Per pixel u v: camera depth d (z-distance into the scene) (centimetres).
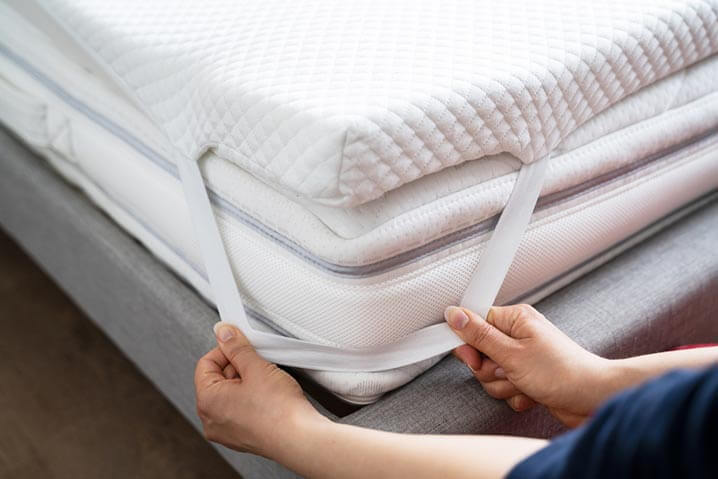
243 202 70
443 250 68
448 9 81
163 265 94
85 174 101
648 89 83
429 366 75
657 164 85
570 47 73
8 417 117
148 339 97
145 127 82
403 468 54
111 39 81
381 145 61
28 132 101
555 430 79
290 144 63
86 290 110
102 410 119
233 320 72
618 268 89
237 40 76
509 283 75
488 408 71
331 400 76
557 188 75
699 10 82
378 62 69
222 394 68
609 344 79
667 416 33
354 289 64
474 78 67
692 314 89
